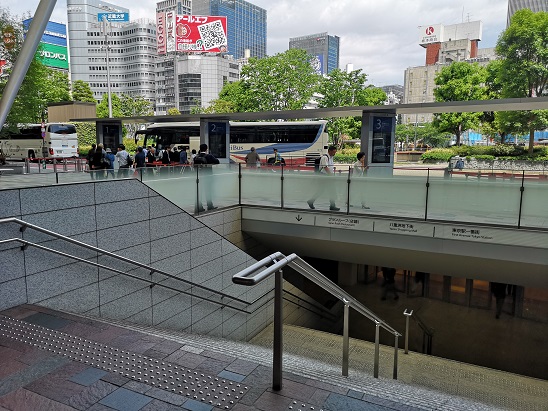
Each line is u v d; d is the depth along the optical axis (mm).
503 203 8219
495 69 34375
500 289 14406
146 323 6547
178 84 112875
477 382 7688
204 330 7898
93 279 5613
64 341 3717
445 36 152875
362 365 8125
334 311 14078
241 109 42406
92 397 2830
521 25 28656
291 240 10875
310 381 3029
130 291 6230
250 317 9367
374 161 13156
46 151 27938
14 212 4672
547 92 28750
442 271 10039
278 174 10430
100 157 12734
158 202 6750
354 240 9656
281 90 39562
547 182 7828
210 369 3229
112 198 5918
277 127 24234
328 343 9203
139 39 116562
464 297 14938
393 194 9219
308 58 41625
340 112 13156
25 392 2877
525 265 8234
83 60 119188
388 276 16125
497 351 11891
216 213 9914
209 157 11125
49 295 5020
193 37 112438
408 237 9023
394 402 2773
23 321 4168
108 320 5566
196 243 7629
